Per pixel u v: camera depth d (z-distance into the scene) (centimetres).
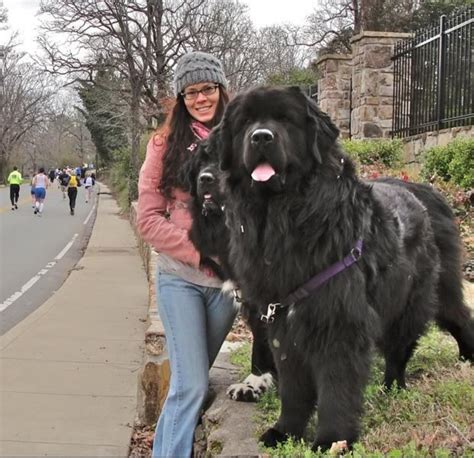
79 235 2112
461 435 294
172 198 396
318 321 297
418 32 1410
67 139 11712
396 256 333
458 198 920
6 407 569
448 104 1238
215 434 354
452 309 416
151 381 515
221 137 325
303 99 308
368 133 1512
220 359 503
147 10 2258
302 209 297
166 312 393
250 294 323
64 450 487
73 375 658
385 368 408
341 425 297
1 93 7662
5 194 4844
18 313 998
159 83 2316
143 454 482
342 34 3412
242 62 3372
